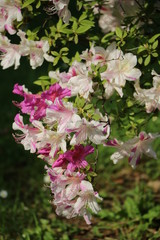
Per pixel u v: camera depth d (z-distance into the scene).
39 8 1.08
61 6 0.99
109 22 1.22
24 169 2.18
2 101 2.87
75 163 0.95
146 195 1.74
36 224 1.55
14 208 1.72
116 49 0.98
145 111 1.09
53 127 0.96
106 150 2.06
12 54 1.06
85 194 0.96
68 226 1.62
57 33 1.03
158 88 0.98
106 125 0.96
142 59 1.04
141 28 1.13
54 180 0.95
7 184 2.06
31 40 1.02
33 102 0.96
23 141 0.99
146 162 2.06
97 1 1.15
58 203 0.99
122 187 1.91
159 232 1.45
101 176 1.98
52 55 1.07
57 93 0.96
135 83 1.03
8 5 1.02
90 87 0.95
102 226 1.59
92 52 0.99
